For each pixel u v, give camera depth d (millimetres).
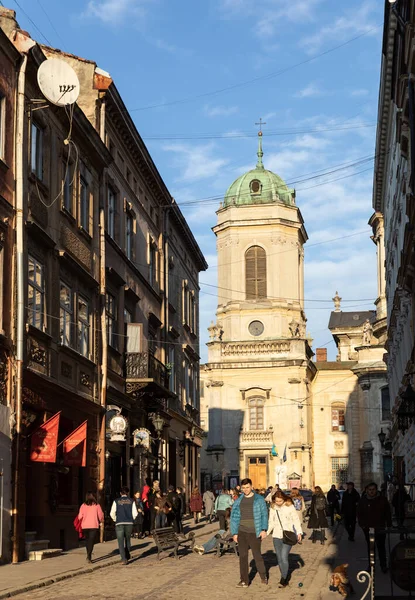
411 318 37406
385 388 81062
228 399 80000
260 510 17328
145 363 35281
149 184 42000
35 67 25375
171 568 21344
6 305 22938
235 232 82688
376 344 81812
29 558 23094
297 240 83438
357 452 82000
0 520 21719
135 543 29594
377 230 78625
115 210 35469
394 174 45344
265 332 80938
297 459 77562
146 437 34594
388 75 38719
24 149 24406
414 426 38469
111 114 34281
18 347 23094
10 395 22672
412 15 25578
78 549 27000
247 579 17234
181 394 50219
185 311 52844
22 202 23859
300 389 78875
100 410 30625
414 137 27750
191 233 52719
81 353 29547
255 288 81812
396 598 12773
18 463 22750
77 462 26844
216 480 78438
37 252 25312
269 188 83062
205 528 40750
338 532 37406
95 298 31094
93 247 31234
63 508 26797
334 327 103875
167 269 45531
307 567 21422
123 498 23109
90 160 31172
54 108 27203
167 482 43750
